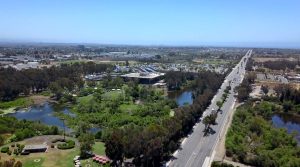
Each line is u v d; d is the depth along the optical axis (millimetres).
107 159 156250
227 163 157875
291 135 198375
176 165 155750
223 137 198750
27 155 162125
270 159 160250
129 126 194625
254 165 159250
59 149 171250
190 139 194625
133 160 156000
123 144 150250
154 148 150375
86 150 161250
